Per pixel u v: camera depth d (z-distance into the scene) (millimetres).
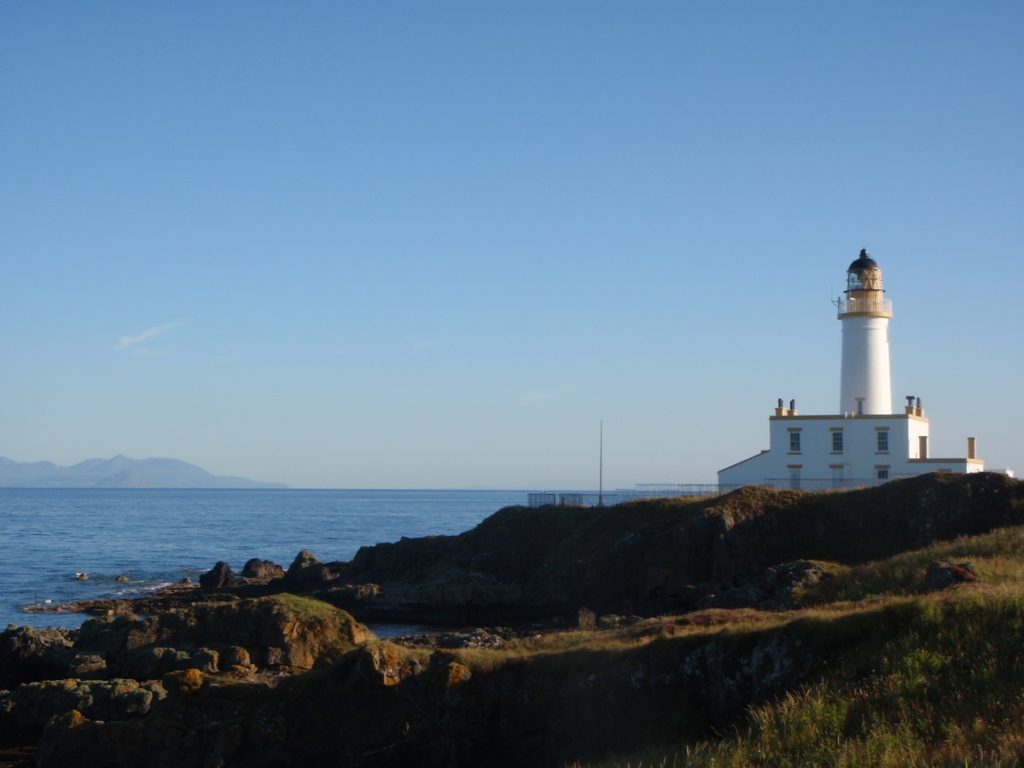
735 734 27203
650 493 84625
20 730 39906
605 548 70875
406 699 34906
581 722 32562
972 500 63531
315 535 180750
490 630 60125
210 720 35750
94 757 36031
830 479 81250
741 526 65312
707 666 31375
